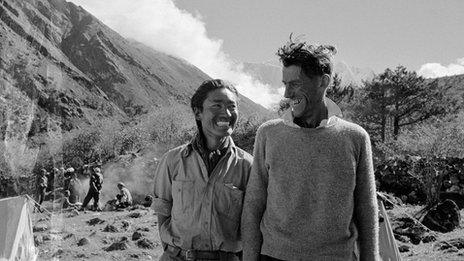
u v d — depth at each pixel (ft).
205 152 10.64
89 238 31.17
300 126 9.50
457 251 29.63
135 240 31.45
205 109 10.50
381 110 141.90
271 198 9.36
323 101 9.46
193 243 10.36
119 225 36.58
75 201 64.49
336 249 9.05
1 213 11.63
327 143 9.11
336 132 9.18
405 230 33.42
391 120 148.46
